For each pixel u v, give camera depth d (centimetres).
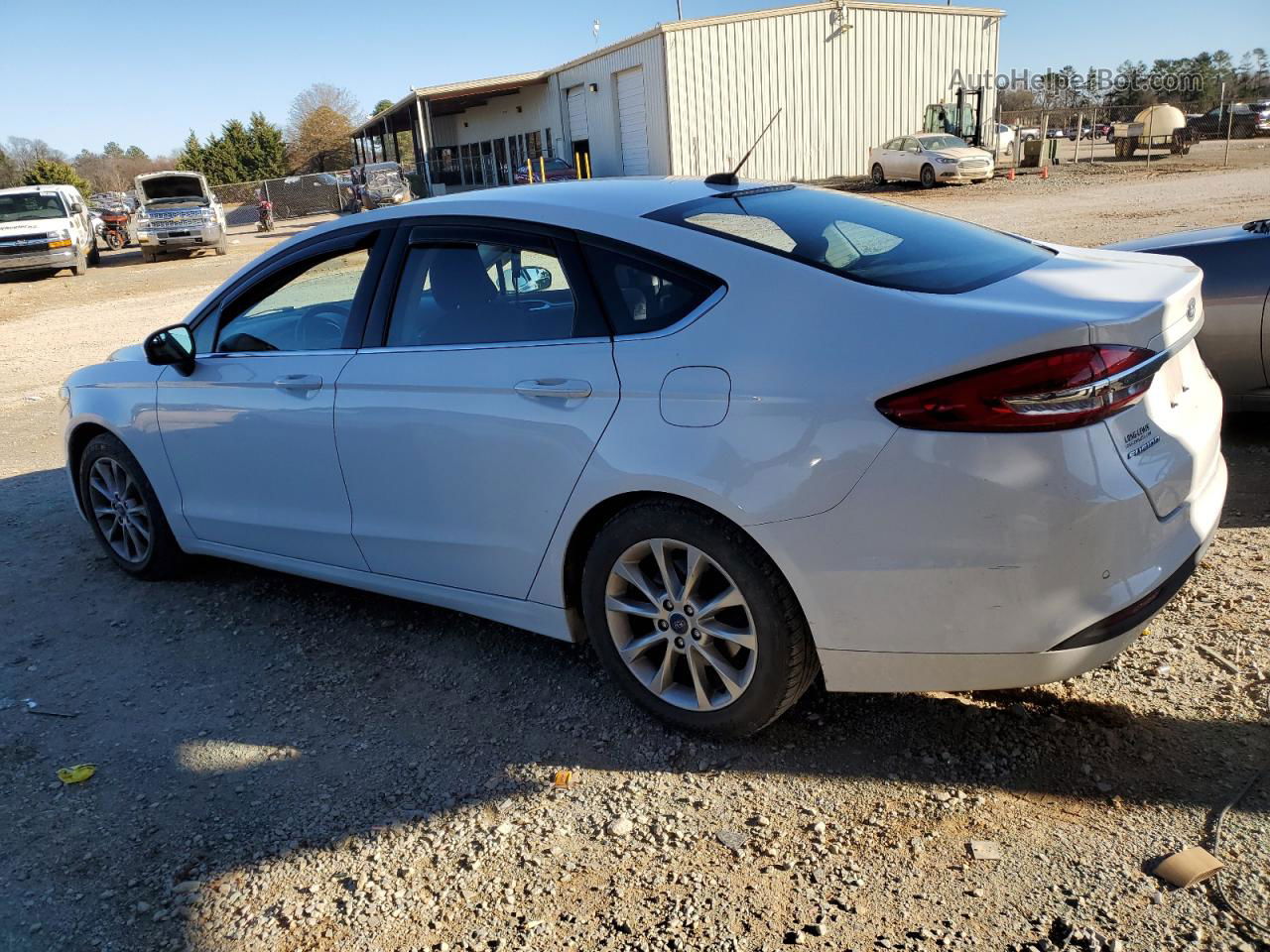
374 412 337
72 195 2606
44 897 251
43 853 268
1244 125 3794
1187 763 264
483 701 333
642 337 281
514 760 297
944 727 291
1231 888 220
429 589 349
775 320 260
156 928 239
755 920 226
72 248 2377
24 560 497
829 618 258
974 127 3116
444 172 4647
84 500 472
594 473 284
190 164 8050
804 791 270
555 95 3691
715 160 3061
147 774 303
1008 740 282
